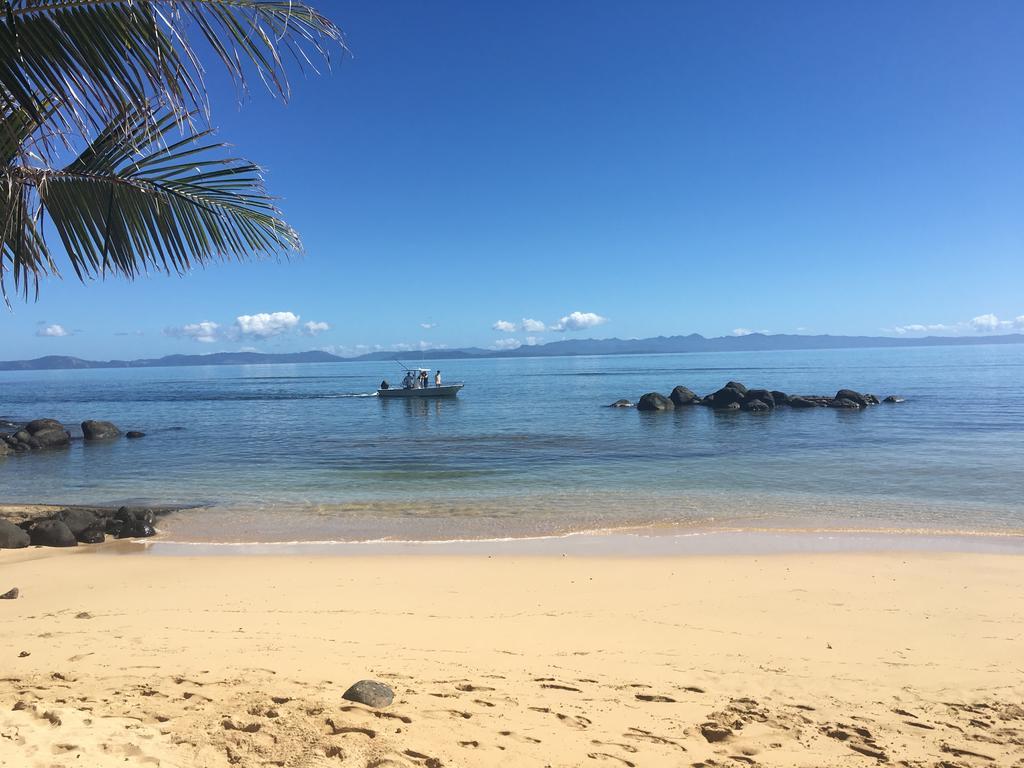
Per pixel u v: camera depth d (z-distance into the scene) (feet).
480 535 43.75
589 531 44.60
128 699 16.08
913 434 101.91
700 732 15.69
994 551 38.04
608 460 81.46
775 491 59.26
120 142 15.05
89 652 21.06
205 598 28.96
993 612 26.73
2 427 142.51
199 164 16.15
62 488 66.39
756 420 130.52
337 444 102.63
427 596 29.22
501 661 20.74
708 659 21.30
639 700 17.65
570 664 20.61
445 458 85.30
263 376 620.49
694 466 75.25
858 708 17.48
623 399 193.57
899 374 322.14
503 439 106.01
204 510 53.52
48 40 11.57
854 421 123.65
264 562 36.27
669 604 27.91
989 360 526.16
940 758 14.71
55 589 30.81
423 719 15.35
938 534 42.50
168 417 166.50
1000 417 123.95
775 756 14.57
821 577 32.24
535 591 30.01
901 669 20.53
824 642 23.13
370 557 37.45
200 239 17.08
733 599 28.66
